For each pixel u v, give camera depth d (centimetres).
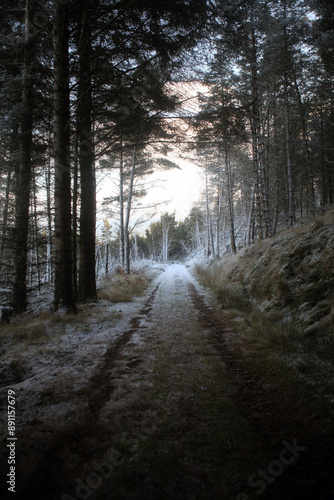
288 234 816
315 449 184
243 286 807
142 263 2944
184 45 557
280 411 234
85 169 809
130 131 746
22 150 690
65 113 630
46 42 617
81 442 199
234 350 394
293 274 583
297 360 324
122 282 1252
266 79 1202
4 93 653
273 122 1531
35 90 680
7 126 659
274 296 584
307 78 1345
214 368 332
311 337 376
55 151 626
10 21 627
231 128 701
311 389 262
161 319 614
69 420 226
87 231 814
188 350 400
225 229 2869
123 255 1772
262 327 464
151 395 268
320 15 1012
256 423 218
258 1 1038
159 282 1535
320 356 322
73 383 296
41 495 151
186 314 659
